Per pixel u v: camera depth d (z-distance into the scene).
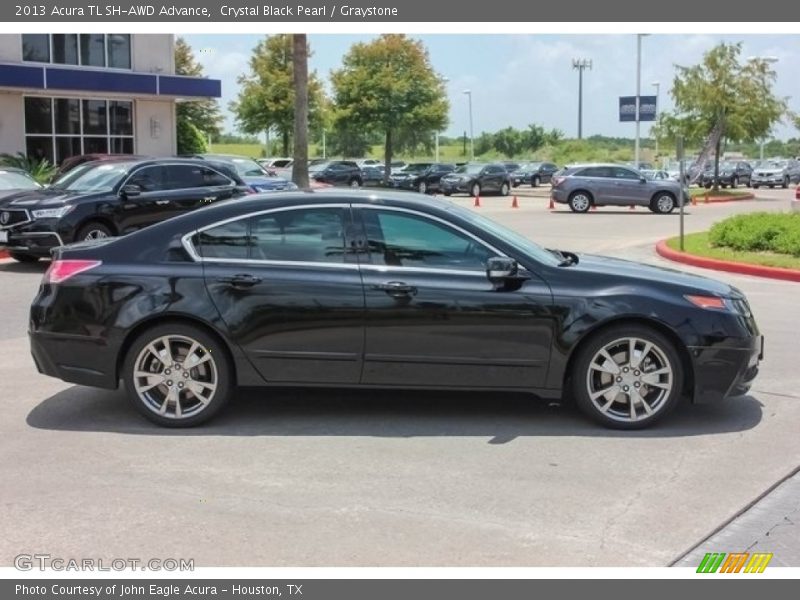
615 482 5.20
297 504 4.86
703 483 5.20
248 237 6.17
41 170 24.77
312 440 5.92
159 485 5.12
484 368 6.07
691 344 5.99
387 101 43.59
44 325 6.16
